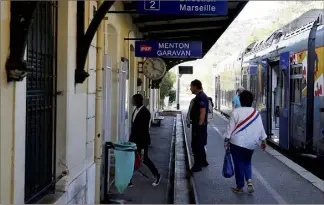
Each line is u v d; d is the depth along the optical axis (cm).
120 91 1065
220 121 2514
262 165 1067
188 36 1866
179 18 1388
